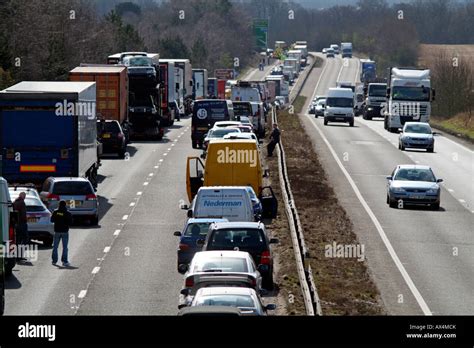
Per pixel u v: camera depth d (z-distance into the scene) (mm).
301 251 63625
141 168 120938
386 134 178125
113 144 130500
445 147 158000
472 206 97938
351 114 197000
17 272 62812
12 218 62844
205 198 69438
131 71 154875
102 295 55719
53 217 65062
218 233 57125
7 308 52031
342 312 52594
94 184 102812
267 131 176000
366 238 78438
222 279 44125
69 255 68875
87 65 147000
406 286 61594
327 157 137125
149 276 61469
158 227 81062
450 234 81188
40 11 173875
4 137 90188
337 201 98125
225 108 145375
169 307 52500
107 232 78625
